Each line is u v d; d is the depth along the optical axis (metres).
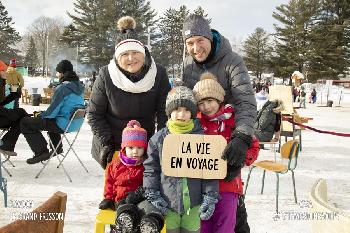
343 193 6.12
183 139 2.63
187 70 3.20
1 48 82.50
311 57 61.19
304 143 11.30
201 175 2.62
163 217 2.52
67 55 69.12
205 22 2.94
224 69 2.98
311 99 36.75
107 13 61.31
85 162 7.54
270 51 68.00
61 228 1.35
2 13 83.44
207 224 2.85
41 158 6.29
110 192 2.98
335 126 16.58
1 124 6.30
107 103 3.17
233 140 2.59
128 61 2.97
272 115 7.54
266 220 4.79
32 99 20.58
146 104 3.16
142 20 62.62
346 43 63.22
